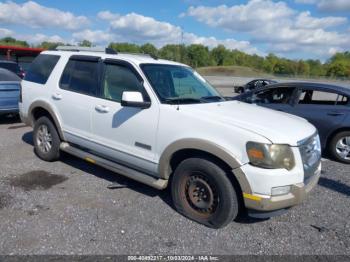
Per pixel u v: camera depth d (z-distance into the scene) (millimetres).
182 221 3621
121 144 4152
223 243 3234
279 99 6961
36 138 5480
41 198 4039
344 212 4043
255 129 3240
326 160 6402
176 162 3840
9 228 3307
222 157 3240
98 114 4371
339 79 64625
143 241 3195
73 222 3488
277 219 3795
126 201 4066
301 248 3209
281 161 3133
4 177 4664
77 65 4840
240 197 3400
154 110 3775
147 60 4363
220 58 111000
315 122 6402
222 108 3900
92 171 5074
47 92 5148
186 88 4344
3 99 7840
